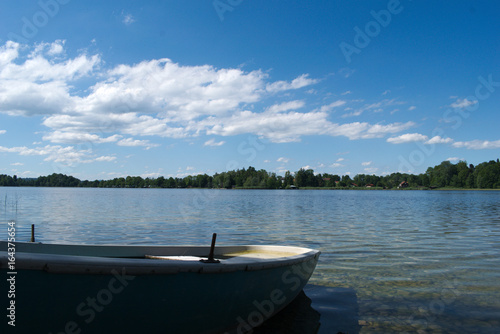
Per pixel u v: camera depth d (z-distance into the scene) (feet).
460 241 45.24
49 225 60.39
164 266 13.55
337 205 141.69
